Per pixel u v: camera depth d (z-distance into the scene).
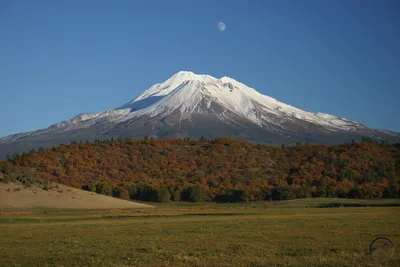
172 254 33.47
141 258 32.22
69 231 55.22
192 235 47.44
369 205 133.38
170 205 161.25
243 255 32.94
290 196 169.38
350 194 168.75
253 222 65.25
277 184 193.12
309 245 37.47
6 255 34.97
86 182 190.00
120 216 93.50
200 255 33.03
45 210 111.06
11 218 85.69
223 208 135.75
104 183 179.75
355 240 39.97
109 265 29.89
